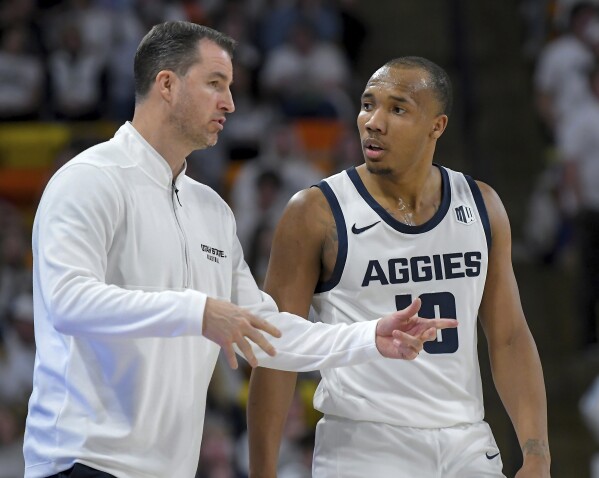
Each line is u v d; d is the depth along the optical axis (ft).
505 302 37.70
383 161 36.06
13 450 79.61
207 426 78.33
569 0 112.37
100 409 31.55
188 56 32.73
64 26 109.91
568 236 102.27
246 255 93.66
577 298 98.73
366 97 36.47
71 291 29.78
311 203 36.94
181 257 33.17
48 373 31.94
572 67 104.68
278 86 111.75
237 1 115.44
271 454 36.99
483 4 123.34
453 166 106.52
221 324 29.09
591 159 96.22
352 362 32.76
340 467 36.14
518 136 115.75
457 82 117.19
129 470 31.65
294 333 33.88
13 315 86.07
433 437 35.83
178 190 33.86
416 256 36.45
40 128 108.88
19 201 106.11
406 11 128.06
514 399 37.37
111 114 109.29
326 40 116.98
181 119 32.86
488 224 37.32
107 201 31.65
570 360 95.91
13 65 109.29
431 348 36.14
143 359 31.73
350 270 36.40
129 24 110.93
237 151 106.83
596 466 78.59
